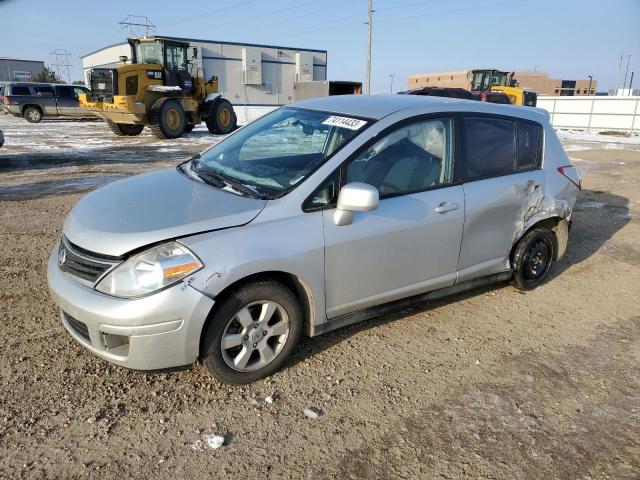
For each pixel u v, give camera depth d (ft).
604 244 20.65
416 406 9.83
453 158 12.59
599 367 11.53
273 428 9.02
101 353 9.18
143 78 56.65
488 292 15.43
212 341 9.42
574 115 106.63
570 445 8.98
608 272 17.54
